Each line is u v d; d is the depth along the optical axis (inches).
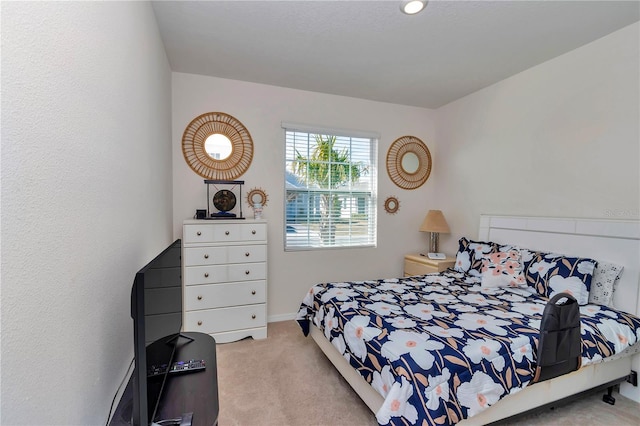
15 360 21.5
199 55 101.2
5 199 20.7
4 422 20.4
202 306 104.3
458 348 56.9
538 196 107.0
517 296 89.8
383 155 149.0
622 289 81.4
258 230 110.3
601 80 89.2
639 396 75.5
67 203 28.8
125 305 46.8
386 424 49.8
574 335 62.9
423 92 134.6
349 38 90.4
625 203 83.9
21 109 22.5
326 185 140.8
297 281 134.3
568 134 97.8
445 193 151.1
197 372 45.8
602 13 78.0
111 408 39.3
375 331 65.6
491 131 125.9
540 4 74.5
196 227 103.0
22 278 22.4
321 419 68.5
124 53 48.2
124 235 47.0
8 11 21.3
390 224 151.4
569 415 69.9
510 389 56.7
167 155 100.2
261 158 126.6
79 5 31.8
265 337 111.6
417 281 107.6
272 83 125.0
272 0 72.7
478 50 97.3
